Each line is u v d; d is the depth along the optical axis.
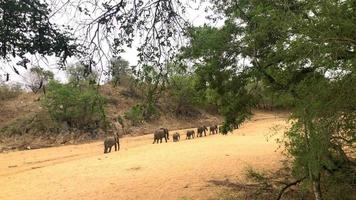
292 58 8.85
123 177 23.45
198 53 12.95
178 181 21.97
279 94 11.71
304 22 8.09
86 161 30.03
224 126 16.81
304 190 15.48
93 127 53.78
